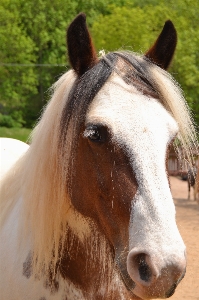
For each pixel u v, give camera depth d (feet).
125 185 5.66
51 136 6.75
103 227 6.40
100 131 5.85
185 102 6.85
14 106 78.59
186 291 16.72
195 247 22.63
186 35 44.42
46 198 6.75
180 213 31.76
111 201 5.93
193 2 48.52
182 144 6.63
